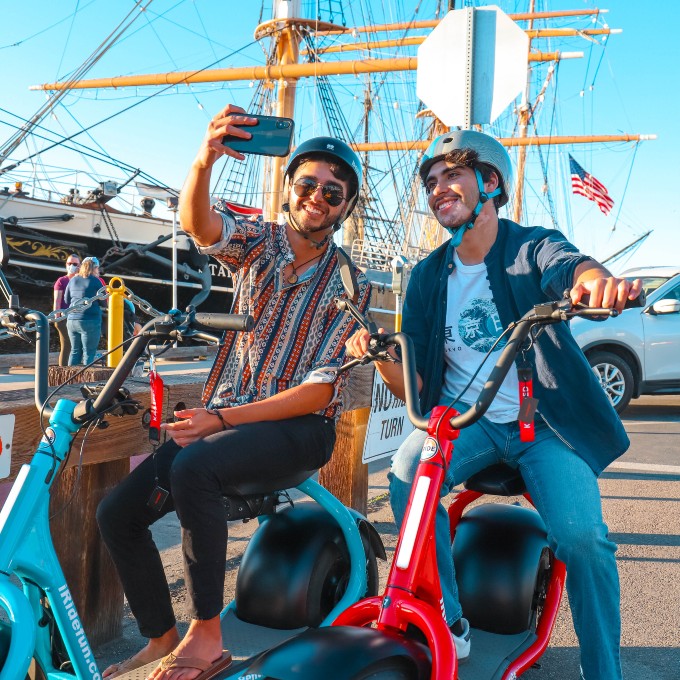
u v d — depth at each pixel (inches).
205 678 82.9
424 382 106.7
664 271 385.1
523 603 102.3
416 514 71.5
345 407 155.5
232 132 86.7
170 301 733.9
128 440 117.0
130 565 93.6
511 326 72.2
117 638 126.0
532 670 120.0
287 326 101.0
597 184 858.8
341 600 103.4
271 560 103.0
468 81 168.2
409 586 70.2
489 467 104.5
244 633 100.3
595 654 88.7
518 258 99.5
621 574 162.7
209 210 97.1
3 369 506.6
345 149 101.0
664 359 361.7
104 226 677.3
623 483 242.4
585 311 67.8
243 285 102.7
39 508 70.8
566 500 90.8
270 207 736.3
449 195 100.0
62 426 73.0
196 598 84.9
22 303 641.6
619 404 362.6
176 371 493.7
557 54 1042.7
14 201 625.0
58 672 74.3
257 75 758.5
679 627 136.9
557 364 96.1
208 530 85.2
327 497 107.4
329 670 61.4
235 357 102.4
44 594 74.7
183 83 782.5
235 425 92.0
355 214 922.1
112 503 93.0
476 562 105.1
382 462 274.2
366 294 104.1
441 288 105.4
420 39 917.8
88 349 435.5
